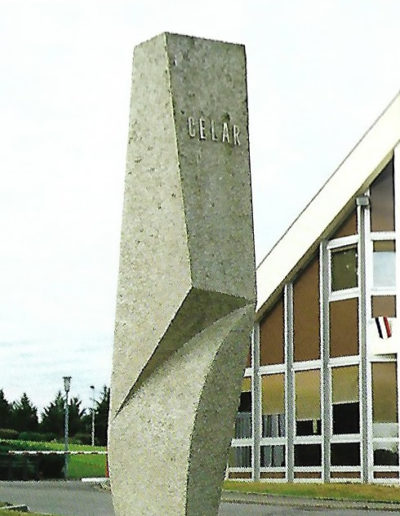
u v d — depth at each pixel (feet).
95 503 103.50
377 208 132.05
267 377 141.08
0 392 334.65
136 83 47.11
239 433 143.74
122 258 47.65
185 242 44.86
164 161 45.68
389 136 129.70
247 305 46.09
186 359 46.01
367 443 129.59
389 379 130.21
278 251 137.49
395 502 105.60
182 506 45.37
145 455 46.78
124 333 47.60
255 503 106.01
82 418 335.47
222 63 46.47
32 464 180.96
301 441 136.26
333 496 110.73
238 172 46.29
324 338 134.62
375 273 132.05
